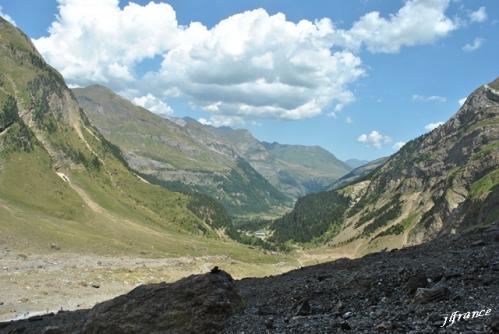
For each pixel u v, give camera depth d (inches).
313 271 1716.3
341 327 726.5
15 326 1724.9
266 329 819.4
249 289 1477.6
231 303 977.5
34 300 2630.4
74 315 1946.4
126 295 1019.9
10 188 7258.9
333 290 1101.1
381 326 673.6
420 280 950.4
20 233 5290.4
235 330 867.4
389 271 1119.6
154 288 1010.7
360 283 1078.4
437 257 1229.1
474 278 925.8
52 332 1180.5
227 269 5959.6
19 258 4207.7
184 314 937.5
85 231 6840.6
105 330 972.6
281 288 1330.0
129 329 952.3
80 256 4953.3
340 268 1609.3
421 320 697.0
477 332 596.7
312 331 742.5
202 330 911.0
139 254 5994.1
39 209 7140.8
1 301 2509.8
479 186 7322.8
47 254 4744.1
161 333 923.4
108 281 3582.7
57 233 5826.8
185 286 988.6
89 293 3048.7
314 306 1014.4
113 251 5787.4
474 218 6373.0
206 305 941.8
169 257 6245.1
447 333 615.5
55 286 3061.0
